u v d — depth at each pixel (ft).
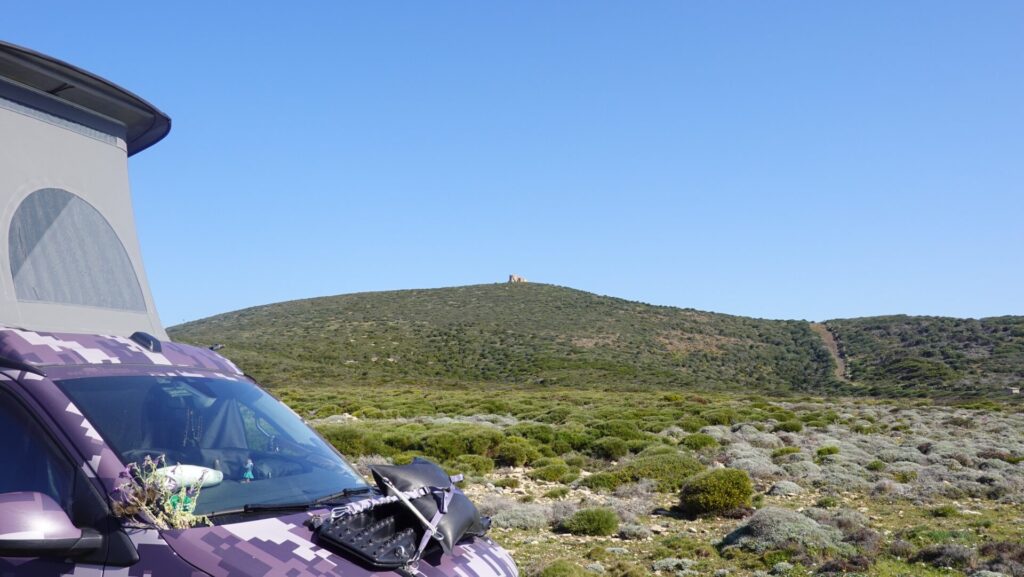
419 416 119.34
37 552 8.37
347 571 8.68
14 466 9.50
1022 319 385.70
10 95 13.42
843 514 40.34
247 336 431.84
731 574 30.37
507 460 70.44
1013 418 130.00
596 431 86.43
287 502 10.37
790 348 434.71
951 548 32.22
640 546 36.06
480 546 10.63
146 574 8.43
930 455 71.26
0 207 12.65
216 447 11.07
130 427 10.14
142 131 16.16
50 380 10.06
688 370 385.09
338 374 336.70
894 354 379.55
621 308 510.17
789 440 88.07
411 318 480.64
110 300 14.15
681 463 59.26
